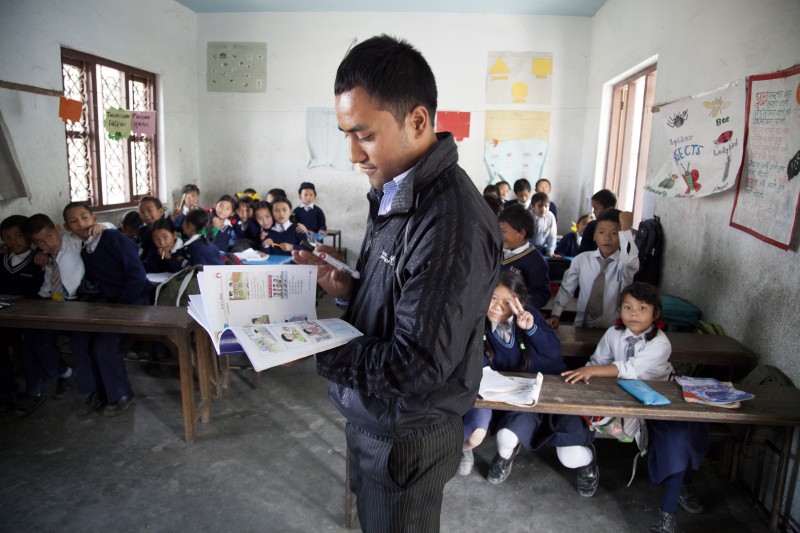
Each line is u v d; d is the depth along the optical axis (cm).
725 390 183
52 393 293
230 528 188
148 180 550
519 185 533
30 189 381
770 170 216
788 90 205
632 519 197
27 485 210
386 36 87
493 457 237
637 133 486
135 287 279
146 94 539
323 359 91
